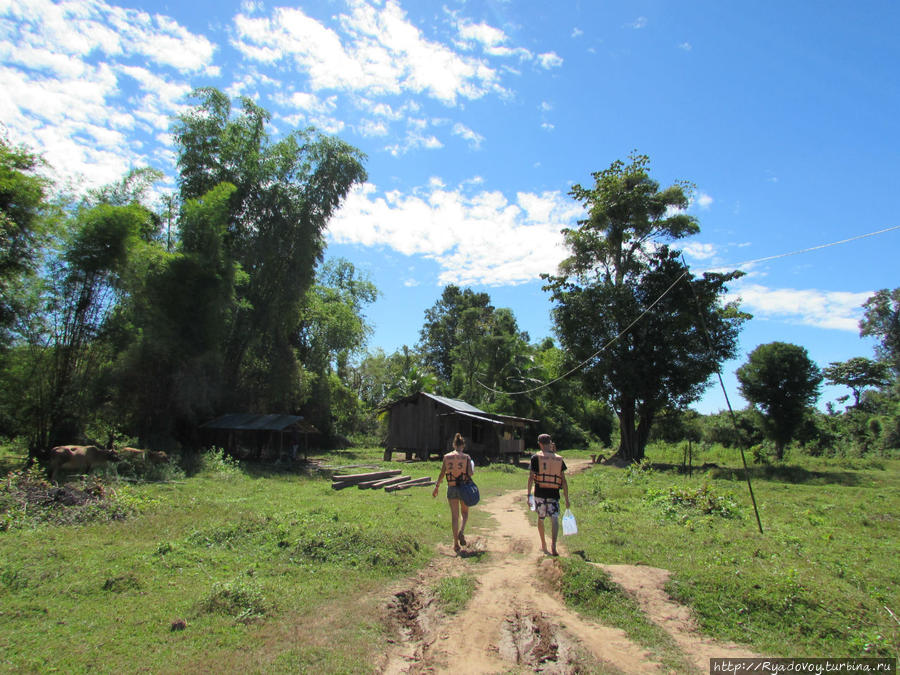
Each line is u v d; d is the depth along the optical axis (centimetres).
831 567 677
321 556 675
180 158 2358
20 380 1477
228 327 2219
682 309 2784
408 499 1284
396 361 5091
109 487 1031
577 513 1120
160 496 1084
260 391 2816
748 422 4288
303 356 3619
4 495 888
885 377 5397
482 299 6272
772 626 490
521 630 493
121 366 1775
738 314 2953
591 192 3238
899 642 455
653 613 519
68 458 1264
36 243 1456
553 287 3222
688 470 2511
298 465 2233
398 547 698
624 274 3188
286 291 2566
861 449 4288
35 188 1397
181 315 1886
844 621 490
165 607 513
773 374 3512
